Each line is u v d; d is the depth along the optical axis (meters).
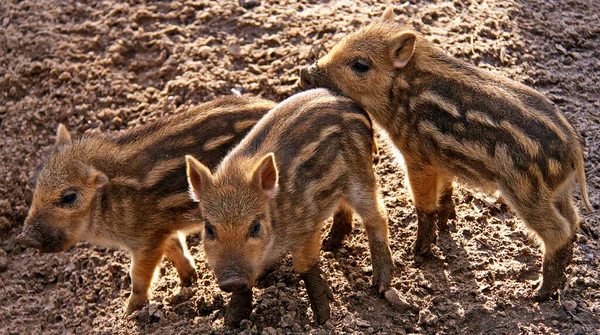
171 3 3.60
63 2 3.64
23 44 3.60
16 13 3.64
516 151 3.08
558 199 3.09
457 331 3.10
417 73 3.20
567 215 3.10
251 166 3.06
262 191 3.04
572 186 3.10
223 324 3.13
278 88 3.46
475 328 3.10
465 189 3.30
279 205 3.07
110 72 3.54
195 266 3.27
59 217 3.17
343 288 3.16
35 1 3.65
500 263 3.19
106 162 3.19
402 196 3.30
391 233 3.25
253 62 3.51
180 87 3.48
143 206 3.19
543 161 3.06
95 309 3.29
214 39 3.54
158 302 3.22
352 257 3.22
